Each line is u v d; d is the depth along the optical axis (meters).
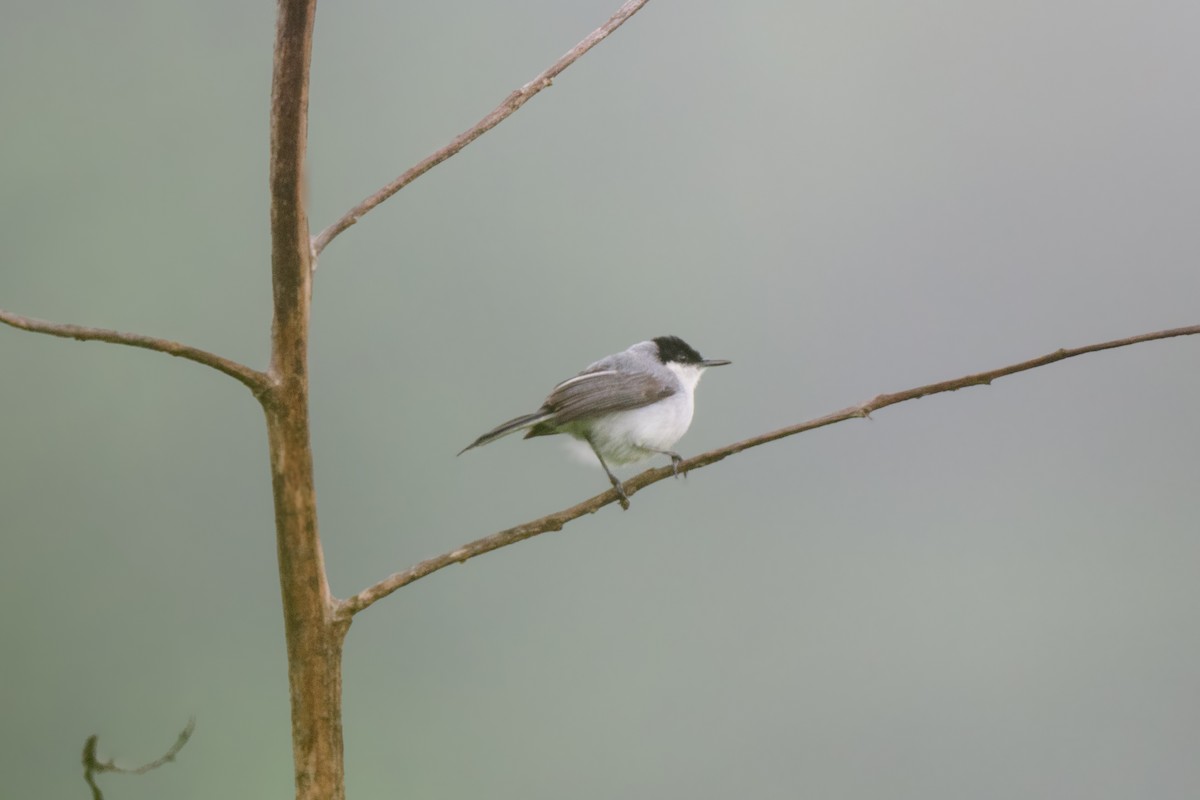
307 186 4.59
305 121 4.57
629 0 5.83
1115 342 5.64
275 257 4.55
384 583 4.66
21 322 3.95
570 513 5.20
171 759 4.43
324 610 4.53
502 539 5.04
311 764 4.43
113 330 4.14
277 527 4.51
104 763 4.32
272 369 4.50
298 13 4.57
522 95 5.52
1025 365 5.75
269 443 4.54
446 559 4.87
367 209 4.99
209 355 4.33
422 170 5.26
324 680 4.48
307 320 4.57
